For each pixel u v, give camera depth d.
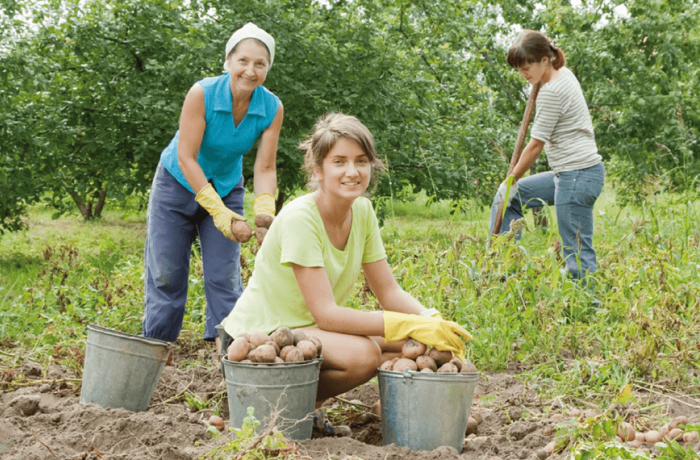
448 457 2.33
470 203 6.54
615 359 3.42
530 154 4.95
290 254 2.57
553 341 3.78
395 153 9.91
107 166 9.17
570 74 4.91
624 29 11.38
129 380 2.88
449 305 4.30
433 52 11.44
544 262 4.25
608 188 12.36
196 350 4.29
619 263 4.79
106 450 2.50
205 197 3.36
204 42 8.52
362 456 2.33
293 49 8.84
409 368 2.47
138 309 4.75
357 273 2.85
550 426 2.66
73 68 8.97
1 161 8.70
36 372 3.60
